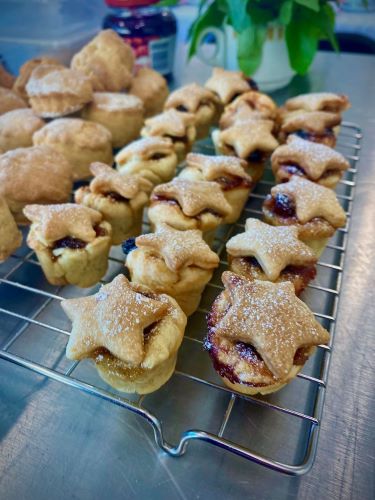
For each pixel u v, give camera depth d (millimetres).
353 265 267
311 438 168
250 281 200
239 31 404
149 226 298
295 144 300
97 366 186
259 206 321
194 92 381
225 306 196
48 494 168
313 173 282
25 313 242
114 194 274
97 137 327
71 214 242
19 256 279
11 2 491
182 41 644
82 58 391
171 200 262
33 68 393
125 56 403
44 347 222
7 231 258
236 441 184
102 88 391
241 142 310
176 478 172
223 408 196
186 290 221
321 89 490
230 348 184
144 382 186
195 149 394
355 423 188
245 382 175
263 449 181
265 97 371
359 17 649
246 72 433
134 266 226
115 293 189
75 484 171
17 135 338
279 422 191
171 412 195
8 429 189
